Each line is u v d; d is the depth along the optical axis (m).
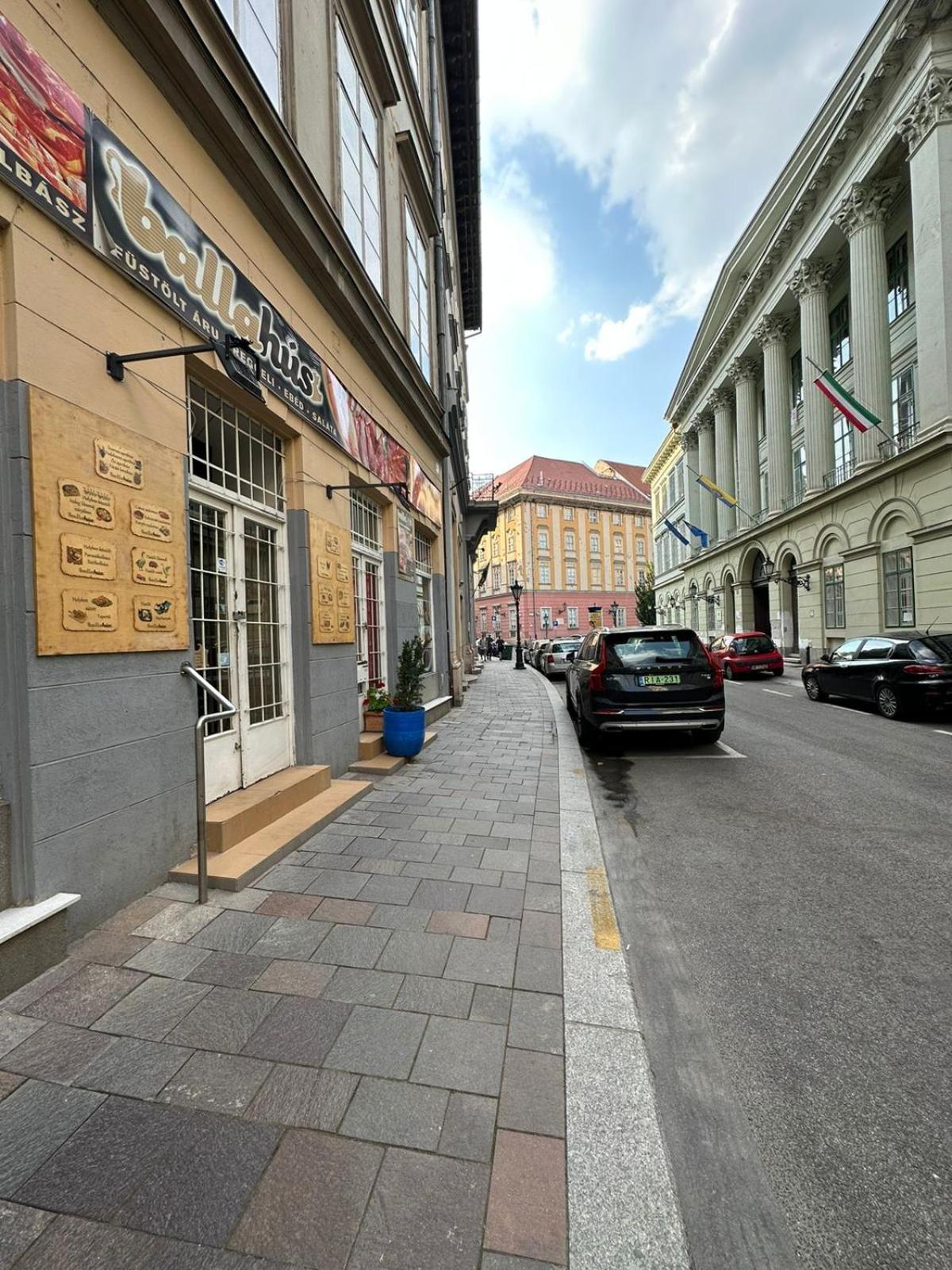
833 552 21.39
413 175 10.16
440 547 12.78
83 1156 1.77
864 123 17.95
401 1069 2.14
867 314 18.69
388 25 9.16
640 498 69.12
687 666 7.62
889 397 18.73
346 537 6.64
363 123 7.96
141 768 3.38
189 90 3.95
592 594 64.56
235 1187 1.68
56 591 2.81
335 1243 1.53
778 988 2.76
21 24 2.72
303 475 5.67
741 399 30.06
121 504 3.25
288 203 5.20
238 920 3.18
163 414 3.63
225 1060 2.17
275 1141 1.83
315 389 5.94
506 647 43.69
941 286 15.28
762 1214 1.66
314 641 5.73
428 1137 1.86
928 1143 1.91
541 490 62.53
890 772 6.75
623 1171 1.76
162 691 3.56
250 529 5.08
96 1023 2.35
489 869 3.92
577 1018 2.45
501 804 5.39
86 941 2.92
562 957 2.89
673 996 2.70
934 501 16.03
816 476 22.22
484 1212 1.62
